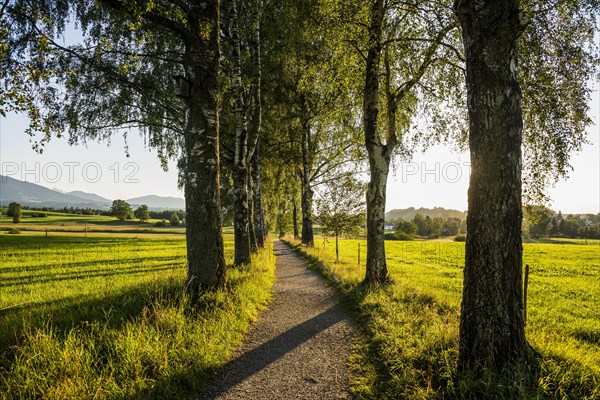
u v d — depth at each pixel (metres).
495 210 4.13
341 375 4.73
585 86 6.98
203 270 7.43
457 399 3.79
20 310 7.27
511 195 4.12
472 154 4.33
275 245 41.66
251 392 4.21
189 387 4.17
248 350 5.63
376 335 6.00
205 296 6.91
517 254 4.18
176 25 7.35
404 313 6.92
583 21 6.83
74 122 12.88
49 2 10.76
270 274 13.31
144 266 18.12
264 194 34.75
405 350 5.05
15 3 6.62
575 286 15.84
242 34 15.38
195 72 7.46
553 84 7.22
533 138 7.61
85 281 12.52
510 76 4.14
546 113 7.27
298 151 24.48
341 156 23.73
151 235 70.31
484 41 4.14
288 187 28.95
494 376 3.92
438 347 4.96
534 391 3.72
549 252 38.44
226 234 85.44
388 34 10.42
